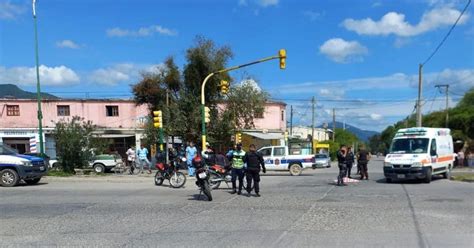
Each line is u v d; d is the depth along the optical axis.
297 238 8.46
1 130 45.16
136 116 47.22
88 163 27.22
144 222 10.38
